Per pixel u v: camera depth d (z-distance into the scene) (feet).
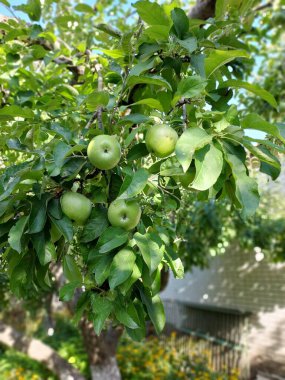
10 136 2.33
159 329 1.81
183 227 3.21
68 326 12.67
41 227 1.68
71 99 3.28
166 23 2.30
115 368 7.18
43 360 7.83
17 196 1.74
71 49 3.67
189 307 14.99
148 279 1.71
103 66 3.20
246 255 12.67
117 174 1.92
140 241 1.66
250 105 6.84
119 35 2.72
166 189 2.11
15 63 3.67
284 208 10.39
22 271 1.86
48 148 1.87
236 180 1.68
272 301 11.54
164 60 2.19
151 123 1.93
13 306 9.86
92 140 1.77
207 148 1.64
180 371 9.96
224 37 2.71
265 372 10.36
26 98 3.32
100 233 1.81
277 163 1.74
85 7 4.17
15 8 3.31
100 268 1.67
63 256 1.98
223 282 13.58
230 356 11.29
